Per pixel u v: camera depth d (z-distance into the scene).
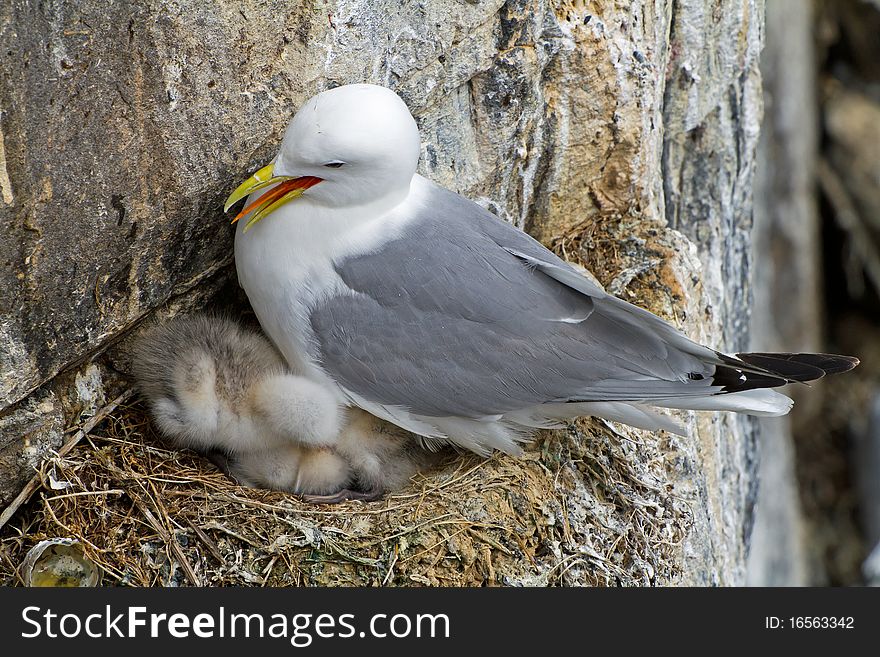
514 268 4.28
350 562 4.18
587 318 4.32
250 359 4.43
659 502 4.74
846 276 11.20
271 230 4.17
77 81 3.46
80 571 4.08
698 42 5.43
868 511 10.99
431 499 4.39
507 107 4.81
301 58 4.06
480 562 4.24
